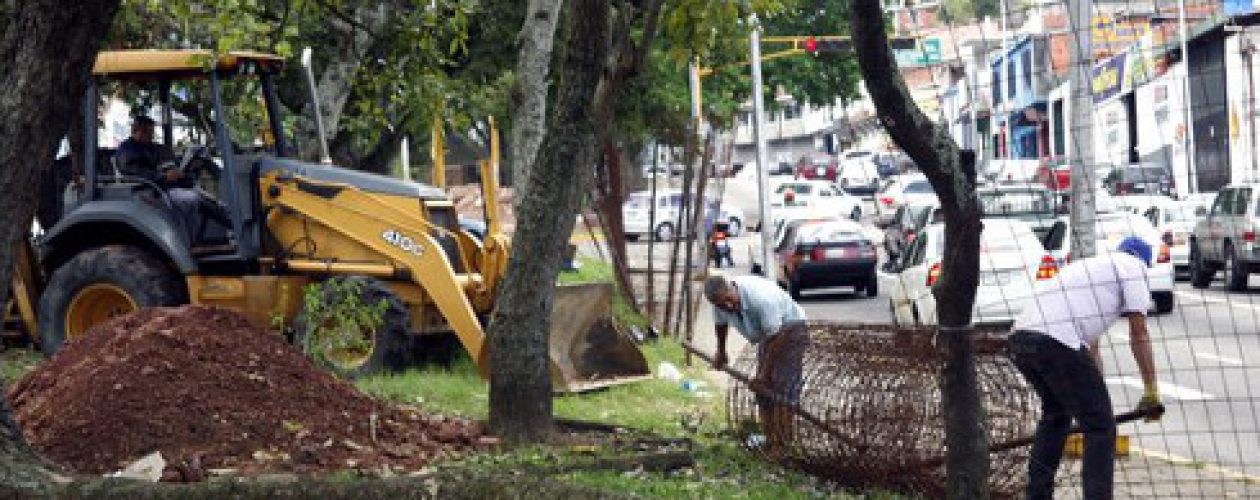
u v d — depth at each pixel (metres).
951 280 10.83
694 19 18.94
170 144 23.06
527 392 16.03
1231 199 41.34
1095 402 12.98
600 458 15.01
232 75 22.50
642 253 56.03
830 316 40.97
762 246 46.69
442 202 22.45
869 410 14.46
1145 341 12.97
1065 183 29.97
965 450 11.02
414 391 19.80
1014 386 13.76
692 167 30.38
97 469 14.09
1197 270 43.47
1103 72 22.64
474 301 22.69
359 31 30.03
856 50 10.27
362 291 20.91
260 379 15.38
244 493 11.27
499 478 11.07
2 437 11.92
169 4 24.44
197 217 22.31
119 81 22.80
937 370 13.93
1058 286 13.11
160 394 14.76
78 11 11.39
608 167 30.73
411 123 34.38
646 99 40.25
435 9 23.42
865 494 14.59
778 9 19.88
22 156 11.45
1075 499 14.17
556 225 15.99
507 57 36.84
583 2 15.66
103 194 22.58
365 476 13.47
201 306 16.20
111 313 22.31
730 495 13.92
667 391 21.50
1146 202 44.06
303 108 30.42
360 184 22.17
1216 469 16.30
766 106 68.19
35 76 11.38
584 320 21.47
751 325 16.59
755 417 15.70
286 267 22.25
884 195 72.25
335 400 15.65
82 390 14.76
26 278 23.17
